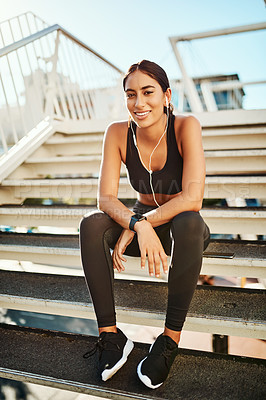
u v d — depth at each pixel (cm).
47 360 121
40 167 274
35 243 182
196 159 123
